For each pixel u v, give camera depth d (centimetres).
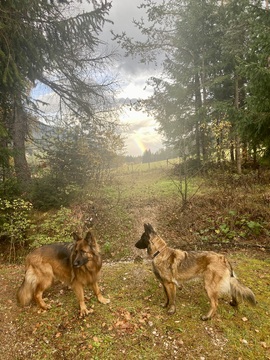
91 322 430
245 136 1128
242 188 1263
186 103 2000
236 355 377
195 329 417
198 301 489
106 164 1677
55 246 484
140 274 597
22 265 804
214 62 1853
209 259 438
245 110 1136
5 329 434
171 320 437
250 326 433
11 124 1197
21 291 466
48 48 1120
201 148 2011
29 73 1131
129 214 1105
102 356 368
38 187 1130
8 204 920
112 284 558
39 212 1074
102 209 1134
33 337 411
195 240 876
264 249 793
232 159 2005
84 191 1259
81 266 439
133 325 422
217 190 1280
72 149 1277
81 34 1206
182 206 1080
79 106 1505
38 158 1273
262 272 623
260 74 877
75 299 497
